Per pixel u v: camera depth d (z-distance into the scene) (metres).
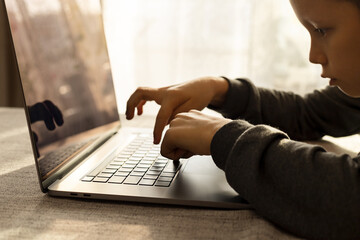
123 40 1.77
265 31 1.69
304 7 0.48
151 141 0.75
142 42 1.76
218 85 0.78
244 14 1.70
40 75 0.56
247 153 0.44
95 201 0.49
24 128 0.91
